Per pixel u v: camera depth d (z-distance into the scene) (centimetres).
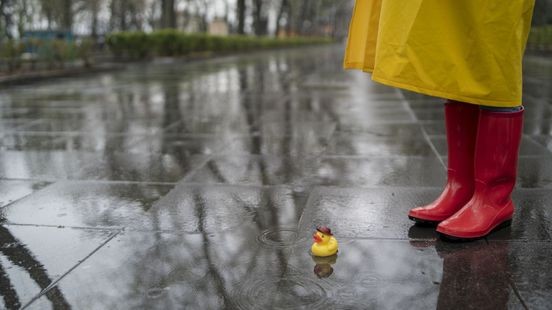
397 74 125
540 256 124
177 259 127
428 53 122
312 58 1301
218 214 159
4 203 173
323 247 126
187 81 636
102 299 108
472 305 103
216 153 243
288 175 203
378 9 139
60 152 249
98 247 135
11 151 252
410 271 118
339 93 491
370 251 129
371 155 235
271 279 115
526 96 419
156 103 428
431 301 105
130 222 154
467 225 134
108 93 504
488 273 116
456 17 120
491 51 119
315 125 315
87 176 205
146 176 204
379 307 103
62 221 155
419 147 250
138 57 1033
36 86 573
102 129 310
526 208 158
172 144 265
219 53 1424
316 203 168
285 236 141
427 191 179
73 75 716
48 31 1076
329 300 105
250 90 524
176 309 104
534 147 241
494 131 133
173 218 156
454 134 145
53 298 109
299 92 502
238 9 1997
